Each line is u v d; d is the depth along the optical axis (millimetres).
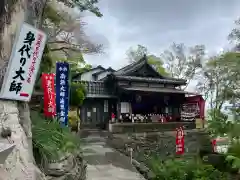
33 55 4414
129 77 25375
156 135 21438
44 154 5426
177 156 10445
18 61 4188
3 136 3756
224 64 26734
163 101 28156
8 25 4051
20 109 4598
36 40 4414
